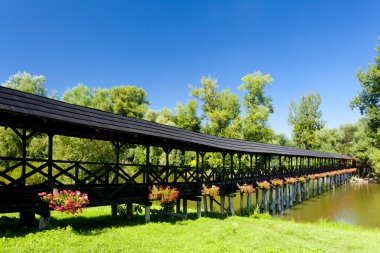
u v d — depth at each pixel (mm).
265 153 23375
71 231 8562
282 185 25172
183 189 14102
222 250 8086
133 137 12117
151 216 13312
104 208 15141
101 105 46531
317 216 21875
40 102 9172
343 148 64375
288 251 8539
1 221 9875
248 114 45312
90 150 21859
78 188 9500
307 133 66562
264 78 45625
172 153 43000
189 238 9164
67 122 8773
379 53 47125
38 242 7250
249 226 12523
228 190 18391
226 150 17500
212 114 47188
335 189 39688
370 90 48156
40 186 10133
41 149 25906
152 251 7449
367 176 53406
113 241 7965
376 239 11703
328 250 9203
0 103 7543
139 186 11594
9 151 24891
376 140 49125
